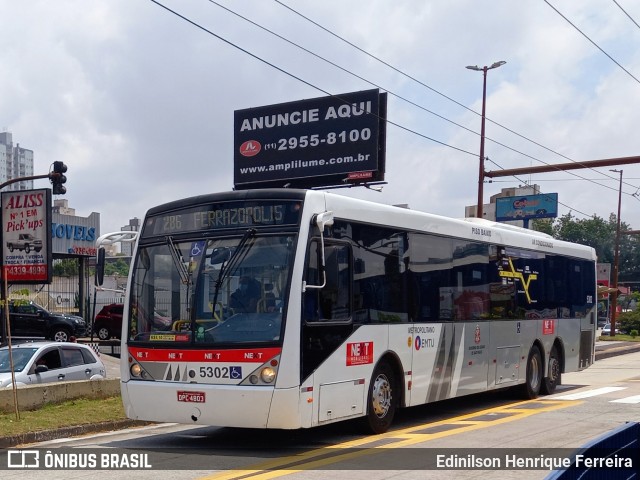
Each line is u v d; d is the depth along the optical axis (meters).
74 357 17.22
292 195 10.55
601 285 57.91
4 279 13.58
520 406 15.88
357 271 11.43
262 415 9.95
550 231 93.69
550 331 18.16
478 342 14.84
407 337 12.54
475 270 14.99
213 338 10.37
